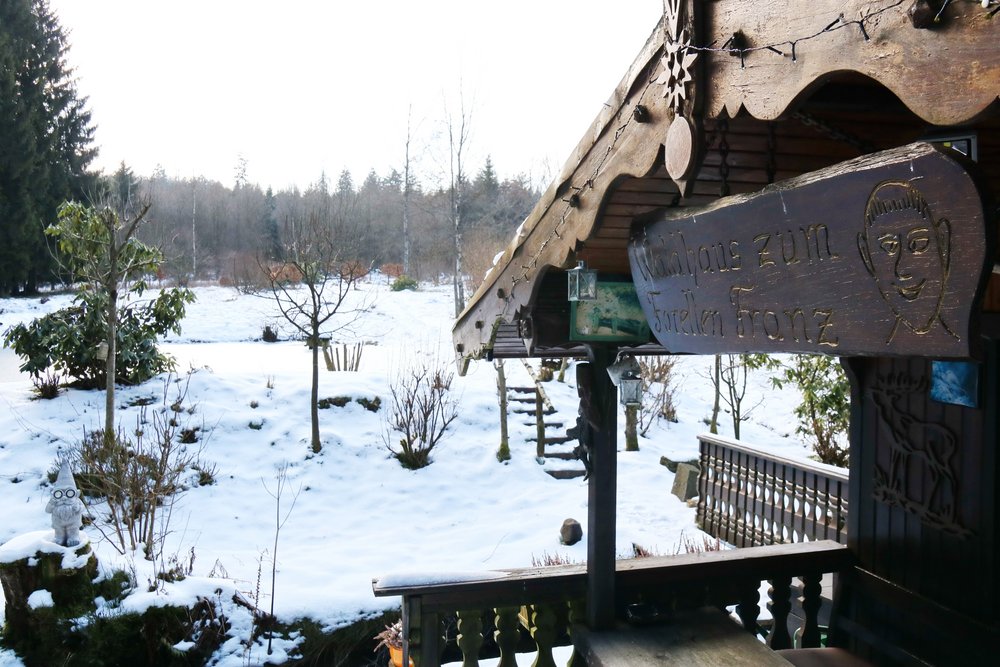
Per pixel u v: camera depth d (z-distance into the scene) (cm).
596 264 368
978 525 358
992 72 120
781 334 191
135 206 1377
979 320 132
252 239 3856
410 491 1080
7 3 2839
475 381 1410
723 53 194
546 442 1219
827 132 223
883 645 403
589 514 382
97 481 934
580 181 291
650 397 1445
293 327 2206
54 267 2658
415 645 371
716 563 409
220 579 720
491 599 379
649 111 235
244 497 1026
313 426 1127
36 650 638
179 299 1241
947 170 132
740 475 824
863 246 157
